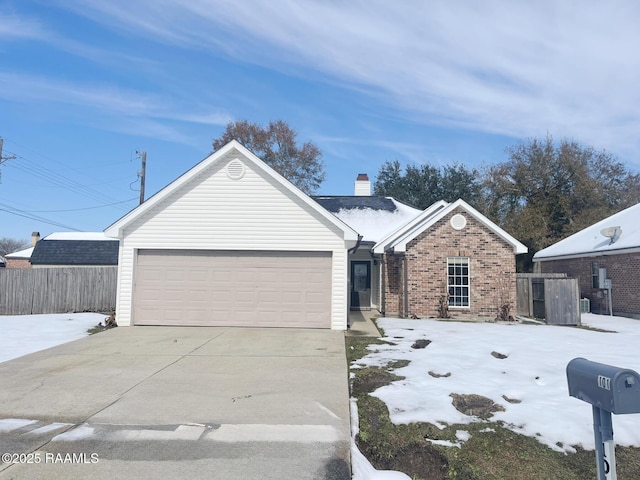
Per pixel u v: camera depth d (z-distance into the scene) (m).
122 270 12.79
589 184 32.12
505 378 7.14
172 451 4.60
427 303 15.25
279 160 39.91
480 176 35.91
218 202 12.92
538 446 4.96
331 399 6.24
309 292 12.68
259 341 10.41
